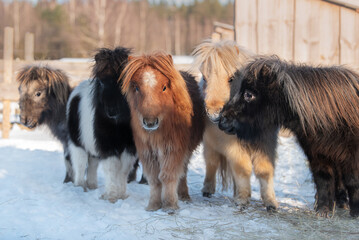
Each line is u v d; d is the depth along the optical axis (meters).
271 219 4.20
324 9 8.80
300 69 4.40
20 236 3.60
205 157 5.28
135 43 38.97
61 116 6.12
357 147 4.10
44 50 32.78
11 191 5.06
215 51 4.39
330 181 4.33
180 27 51.16
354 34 8.70
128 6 45.16
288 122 4.45
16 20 39.84
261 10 9.09
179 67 8.92
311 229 3.85
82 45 35.44
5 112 9.93
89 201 4.77
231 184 5.54
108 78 4.70
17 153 7.71
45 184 5.57
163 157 4.37
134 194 5.18
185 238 3.61
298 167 6.86
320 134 4.19
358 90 4.23
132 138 4.95
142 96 4.04
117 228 3.81
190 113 4.50
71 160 5.59
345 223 3.98
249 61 4.61
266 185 4.61
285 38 9.02
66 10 43.00
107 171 4.91
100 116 4.82
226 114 4.34
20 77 6.04
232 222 4.06
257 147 4.53
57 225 3.88
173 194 4.43
